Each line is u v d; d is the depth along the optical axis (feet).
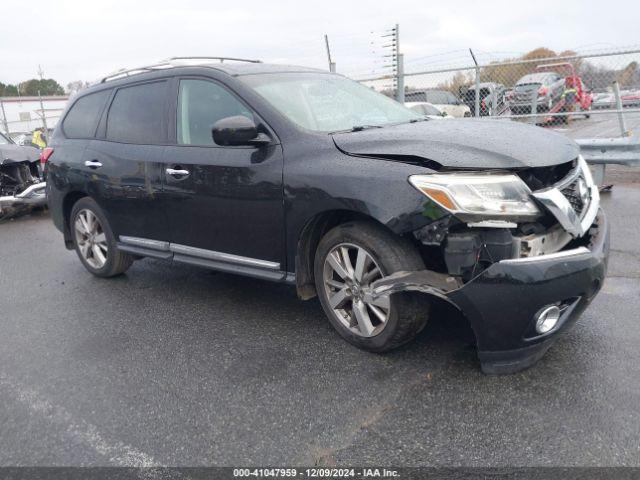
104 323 13.58
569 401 9.00
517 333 9.08
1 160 27.61
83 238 17.26
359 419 8.94
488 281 8.86
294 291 14.88
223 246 12.73
